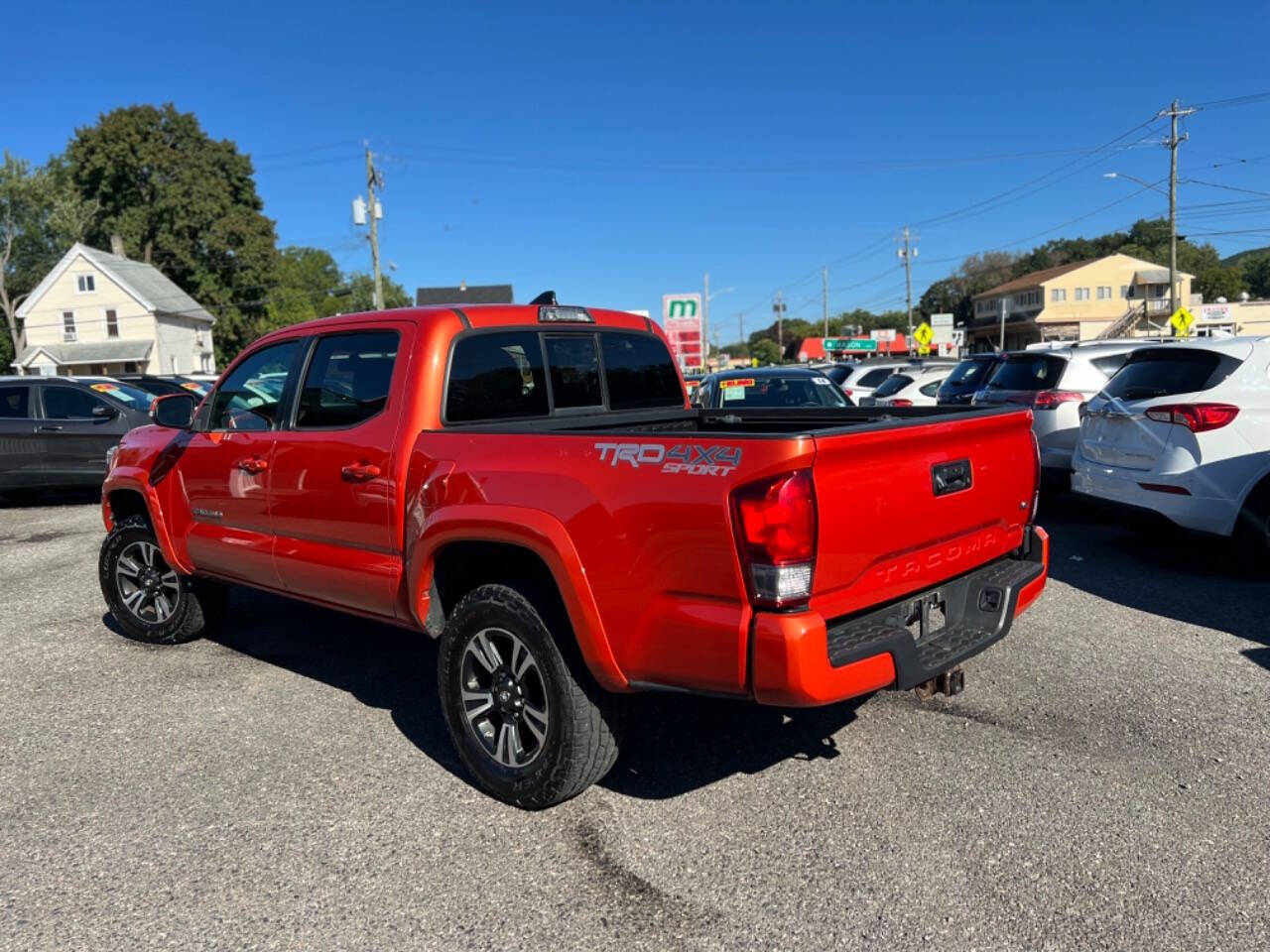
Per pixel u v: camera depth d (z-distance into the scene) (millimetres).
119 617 5684
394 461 3787
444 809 3477
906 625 3264
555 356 4418
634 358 4941
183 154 61719
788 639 2693
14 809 3555
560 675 3246
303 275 97500
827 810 3367
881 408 4590
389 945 2664
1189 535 6398
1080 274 72688
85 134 60688
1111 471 6766
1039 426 8898
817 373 10883
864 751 3857
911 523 3156
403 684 4848
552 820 3369
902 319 133250
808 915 2742
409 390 3791
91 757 4027
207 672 5102
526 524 3205
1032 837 3137
